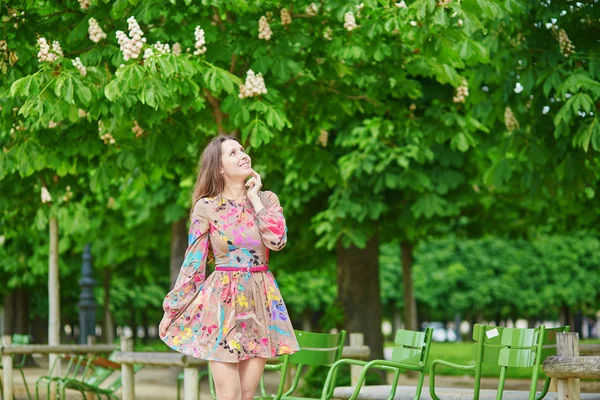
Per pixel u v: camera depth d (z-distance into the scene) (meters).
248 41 8.06
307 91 9.07
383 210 12.58
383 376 14.54
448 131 10.07
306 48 8.48
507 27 8.97
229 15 8.70
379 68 8.91
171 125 8.33
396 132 11.23
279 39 8.00
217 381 4.86
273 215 4.96
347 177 12.46
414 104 10.27
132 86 6.80
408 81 9.18
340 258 14.78
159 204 16.44
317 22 8.35
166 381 16.86
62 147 8.42
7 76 7.79
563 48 8.67
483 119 9.92
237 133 8.84
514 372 18.45
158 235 18.66
